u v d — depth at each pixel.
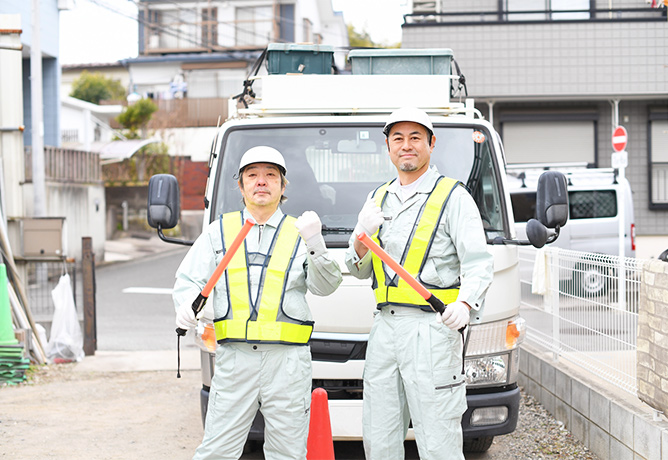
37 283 13.35
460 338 3.82
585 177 13.11
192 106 33.06
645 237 15.88
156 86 36.41
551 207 4.77
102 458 5.56
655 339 4.52
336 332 4.79
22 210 10.29
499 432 4.91
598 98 15.28
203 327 5.03
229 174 5.38
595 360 5.73
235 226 3.80
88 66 43.53
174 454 5.68
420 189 3.84
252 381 3.67
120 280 18.50
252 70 6.89
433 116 5.57
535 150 15.90
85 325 9.76
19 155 10.27
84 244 9.74
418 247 3.76
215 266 3.80
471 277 3.64
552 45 14.91
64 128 31.22
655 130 15.78
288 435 3.71
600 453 5.26
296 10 35.69
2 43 10.18
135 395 7.69
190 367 9.11
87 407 7.16
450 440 3.70
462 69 15.05
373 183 5.35
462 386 3.80
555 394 6.25
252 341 3.63
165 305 14.77
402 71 6.36
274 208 3.79
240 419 3.71
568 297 6.28
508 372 4.95
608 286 5.46
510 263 4.98
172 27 36.31
